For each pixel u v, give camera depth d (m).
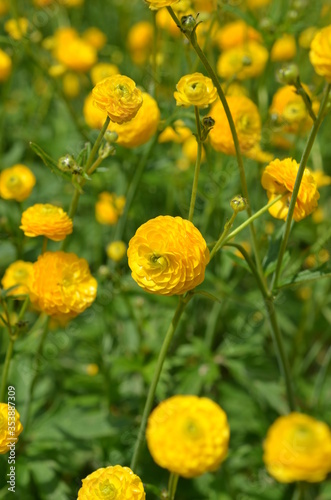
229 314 0.58
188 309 0.56
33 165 0.69
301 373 0.60
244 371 0.55
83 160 0.43
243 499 0.52
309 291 0.61
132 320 0.53
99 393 0.54
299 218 0.42
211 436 0.40
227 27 0.65
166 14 0.58
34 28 0.65
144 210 0.65
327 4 0.70
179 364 0.56
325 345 0.67
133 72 0.74
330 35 0.39
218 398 0.56
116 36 0.94
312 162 0.69
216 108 0.47
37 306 0.44
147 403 0.42
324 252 0.56
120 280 0.51
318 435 0.40
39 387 0.52
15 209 0.61
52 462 0.49
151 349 0.55
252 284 0.62
